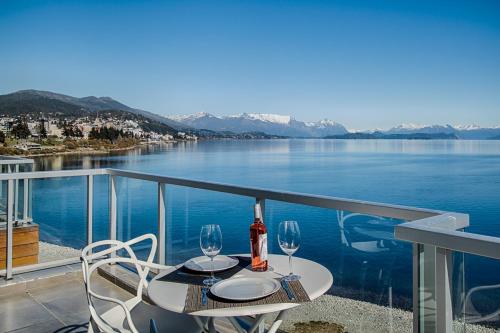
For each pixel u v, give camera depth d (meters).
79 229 3.71
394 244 1.58
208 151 48.97
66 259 3.76
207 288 1.37
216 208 2.46
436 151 89.12
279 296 1.28
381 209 1.64
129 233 3.42
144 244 3.16
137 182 3.33
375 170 46.03
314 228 1.90
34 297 3.22
